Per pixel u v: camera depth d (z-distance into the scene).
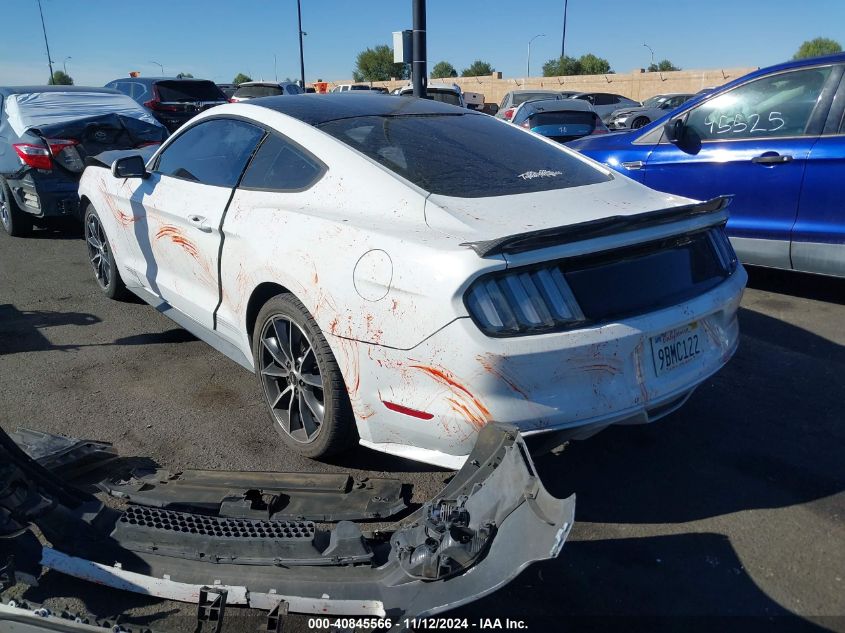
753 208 5.26
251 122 3.48
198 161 3.75
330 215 2.84
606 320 2.46
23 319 4.94
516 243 2.27
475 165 3.07
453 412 2.37
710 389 3.87
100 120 7.34
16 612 2.03
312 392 2.99
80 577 2.26
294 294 2.88
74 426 3.42
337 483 2.80
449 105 3.88
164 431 3.39
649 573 2.44
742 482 2.99
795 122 5.04
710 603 2.30
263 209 3.11
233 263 3.24
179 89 15.40
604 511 2.79
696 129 5.62
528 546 1.92
